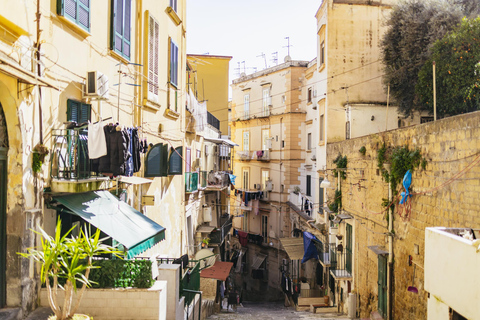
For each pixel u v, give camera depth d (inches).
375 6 836.0
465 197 328.8
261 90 1434.5
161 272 341.7
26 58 259.9
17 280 256.7
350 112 794.2
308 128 1208.8
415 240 420.8
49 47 289.4
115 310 277.9
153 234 332.2
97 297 278.1
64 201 297.9
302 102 1288.1
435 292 292.8
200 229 847.1
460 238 265.0
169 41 595.2
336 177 754.2
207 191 967.6
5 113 252.2
